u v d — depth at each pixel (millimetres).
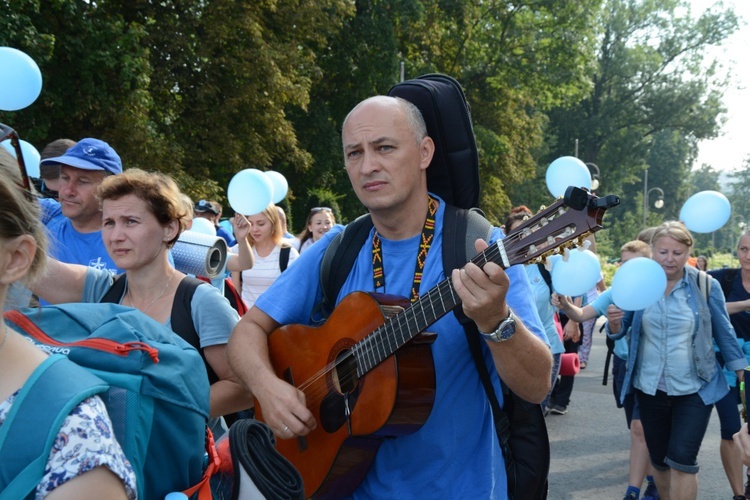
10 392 1141
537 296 5902
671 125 51688
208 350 2623
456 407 2266
